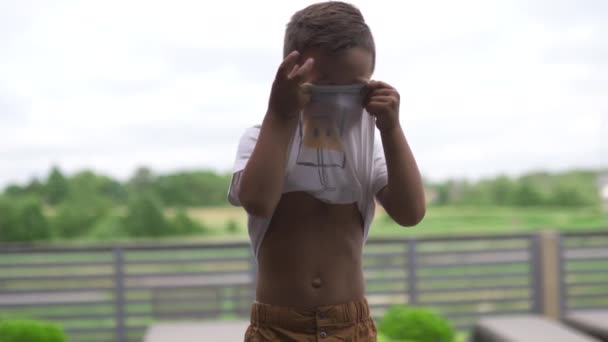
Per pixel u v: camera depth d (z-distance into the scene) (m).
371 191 1.90
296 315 1.79
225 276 6.97
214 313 6.86
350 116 1.77
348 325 1.82
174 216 13.40
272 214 1.83
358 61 1.71
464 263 7.17
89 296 6.82
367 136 1.84
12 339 5.00
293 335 1.79
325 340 1.78
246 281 6.92
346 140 1.79
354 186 1.83
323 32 1.69
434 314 5.53
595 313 6.91
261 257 1.88
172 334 5.36
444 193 15.59
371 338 1.87
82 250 6.74
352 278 1.86
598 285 7.26
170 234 13.23
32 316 6.65
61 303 6.73
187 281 6.88
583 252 7.29
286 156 1.70
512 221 14.92
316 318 1.79
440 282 7.13
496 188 15.39
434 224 14.91
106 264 6.77
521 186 15.23
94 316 6.74
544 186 15.22
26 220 11.95
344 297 1.83
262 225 1.84
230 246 6.93
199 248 6.87
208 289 6.89
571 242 7.36
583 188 15.01
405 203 1.80
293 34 1.74
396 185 1.79
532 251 7.20
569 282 7.25
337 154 1.79
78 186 13.73
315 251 1.81
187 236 13.33
